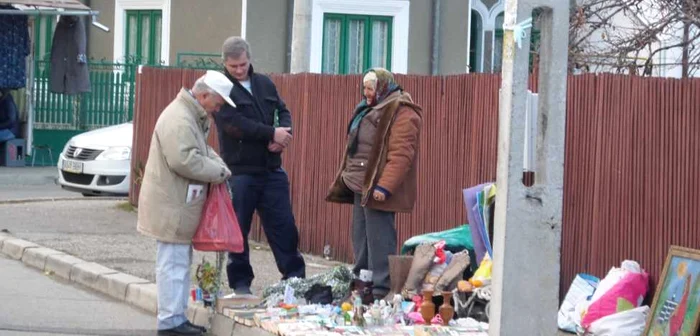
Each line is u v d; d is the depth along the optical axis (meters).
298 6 24.28
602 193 14.95
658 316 13.45
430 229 18.47
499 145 12.40
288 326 14.02
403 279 15.45
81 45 36.34
